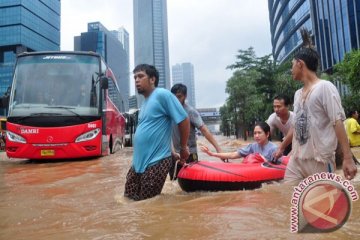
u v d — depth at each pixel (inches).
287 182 169.8
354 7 1823.3
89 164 396.5
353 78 1048.2
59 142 435.2
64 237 122.6
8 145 438.9
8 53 4050.2
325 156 155.9
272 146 235.6
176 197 187.6
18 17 4015.8
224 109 2373.3
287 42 2886.3
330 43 2023.9
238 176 199.5
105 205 180.1
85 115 448.5
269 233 113.8
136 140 193.0
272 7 3344.0
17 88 455.2
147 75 195.3
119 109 719.7
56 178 291.3
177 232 120.0
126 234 120.7
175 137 233.6
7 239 126.0
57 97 450.6
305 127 161.2
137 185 193.8
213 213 142.8
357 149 485.1
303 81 165.2
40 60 468.8
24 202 194.4
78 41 3789.4
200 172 202.8
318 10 2150.6
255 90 1526.8
